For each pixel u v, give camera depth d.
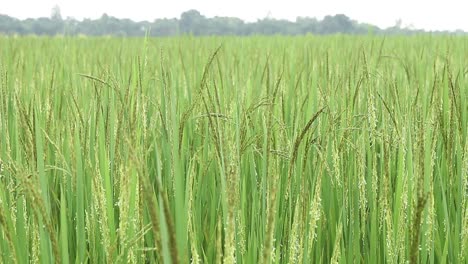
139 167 1.18
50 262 1.87
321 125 3.18
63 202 1.89
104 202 1.97
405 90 3.91
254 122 3.44
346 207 2.65
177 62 6.94
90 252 2.27
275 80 4.53
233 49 10.41
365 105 3.73
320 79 4.74
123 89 3.27
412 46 11.03
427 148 2.20
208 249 2.40
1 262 1.92
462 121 3.47
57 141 2.94
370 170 2.75
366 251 2.51
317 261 2.45
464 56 7.73
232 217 1.25
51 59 7.72
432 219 2.11
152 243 2.56
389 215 2.02
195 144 3.33
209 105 3.28
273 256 1.88
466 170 2.52
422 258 2.17
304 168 1.90
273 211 1.29
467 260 2.29
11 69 6.32
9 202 2.35
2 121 2.86
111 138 2.44
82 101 4.02
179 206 1.63
